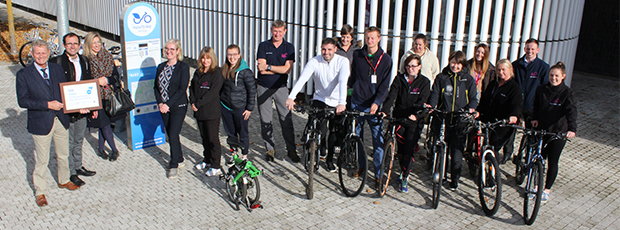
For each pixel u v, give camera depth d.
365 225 4.71
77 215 4.78
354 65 5.54
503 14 7.86
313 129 5.43
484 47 6.00
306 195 5.32
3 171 5.77
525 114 6.26
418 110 5.37
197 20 12.01
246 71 5.76
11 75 10.93
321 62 5.52
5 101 8.77
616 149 6.98
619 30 12.00
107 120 5.97
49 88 4.83
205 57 5.43
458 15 7.64
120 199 5.14
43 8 20.42
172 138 5.67
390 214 4.95
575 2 8.37
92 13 16.98
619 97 10.00
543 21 7.70
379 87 5.41
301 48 9.07
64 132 5.08
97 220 4.69
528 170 5.00
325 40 5.25
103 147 6.28
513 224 4.80
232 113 5.96
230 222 4.71
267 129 6.25
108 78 5.83
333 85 5.59
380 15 8.52
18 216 4.73
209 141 5.70
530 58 6.17
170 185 5.53
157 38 6.42
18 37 15.79
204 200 5.18
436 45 7.86
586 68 12.53
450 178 5.84
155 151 6.60
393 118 5.35
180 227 4.59
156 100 6.30
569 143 7.18
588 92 10.34
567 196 5.44
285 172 6.00
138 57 6.30
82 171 5.68
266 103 6.19
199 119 5.62
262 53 6.11
